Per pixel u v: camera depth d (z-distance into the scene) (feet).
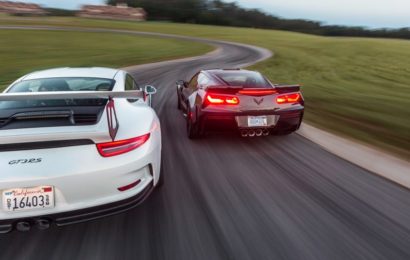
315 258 8.01
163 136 19.11
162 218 9.78
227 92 16.34
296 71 79.61
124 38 185.78
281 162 14.87
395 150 17.04
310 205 10.68
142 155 8.60
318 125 22.95
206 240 8.69
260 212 10.20
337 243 8.61
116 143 8.03
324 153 16.22
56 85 11.93
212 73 19.69
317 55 128.98
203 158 15.34
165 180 12.64
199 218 9.80
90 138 7.64
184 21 517.96
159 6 524.52
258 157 15.55
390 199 11.14
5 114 8.73
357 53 136.56
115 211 8.31
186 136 19.19
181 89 24.86
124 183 8.19
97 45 137.49
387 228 9.35
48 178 7.27
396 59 119.55
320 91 45.47
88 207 7.83
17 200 7.34
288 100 16.98
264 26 568.41
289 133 18.75
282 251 8.25
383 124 24.08
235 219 9.77
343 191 11.76
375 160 15.21
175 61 89.86
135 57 93.50
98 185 7.81
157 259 7.91
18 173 7.15
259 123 16.76
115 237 8.83
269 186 12.19
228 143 17.85
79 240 8.70
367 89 53.72
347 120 25.22
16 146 7.32
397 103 37.04
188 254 8.11
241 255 8.07
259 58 113.39
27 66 67.05
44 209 7.51
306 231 9.16
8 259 7.94
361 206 10.63
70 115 8.61
